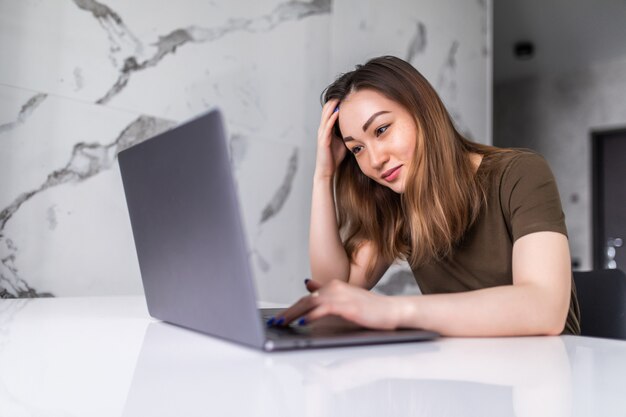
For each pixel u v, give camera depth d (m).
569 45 3.43
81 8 1.60
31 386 0.42
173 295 0.72
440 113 1.10
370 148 1.11
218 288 0.58
